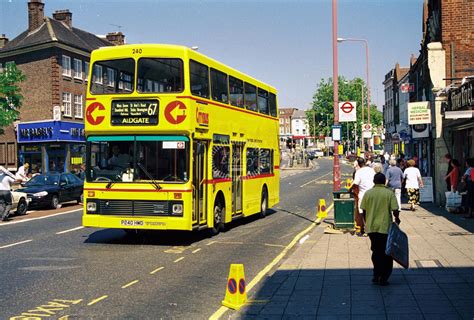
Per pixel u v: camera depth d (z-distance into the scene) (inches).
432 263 416.5
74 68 1923.0
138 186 527.8
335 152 720.3
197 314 298.0
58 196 996.6
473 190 700.0
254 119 741.9
